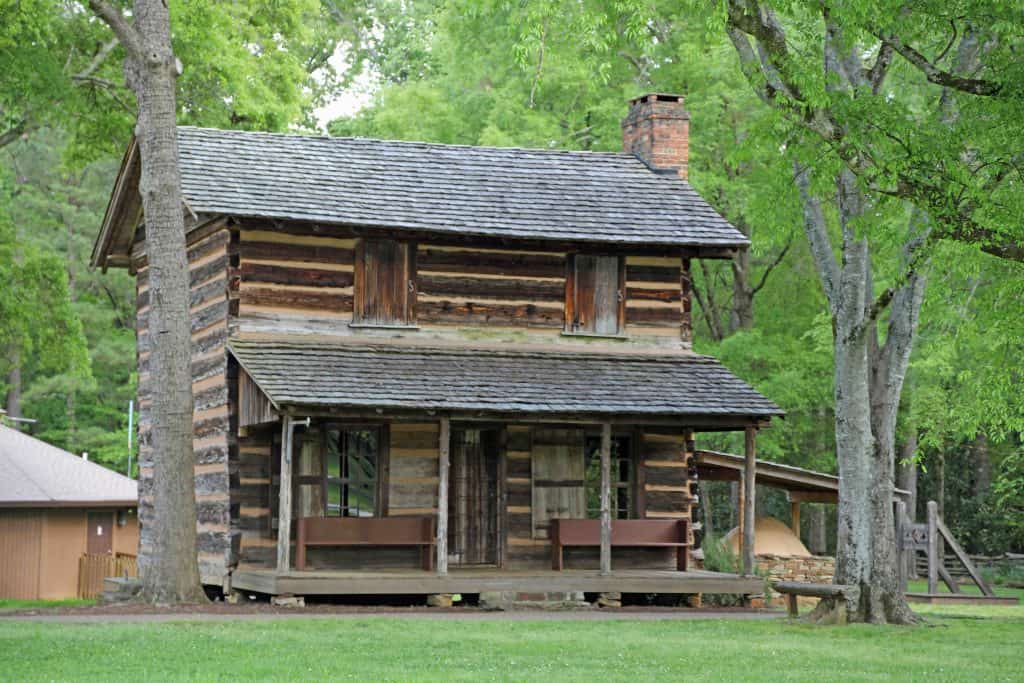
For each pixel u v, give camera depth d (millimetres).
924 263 20422
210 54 36625
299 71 41812
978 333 25406
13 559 40531
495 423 27594
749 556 26844
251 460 26188
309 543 25109
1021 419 28094
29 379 59844
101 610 22234
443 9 44312
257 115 39000
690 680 14898
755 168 40938
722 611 25531
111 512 42469
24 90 32062
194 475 24656
